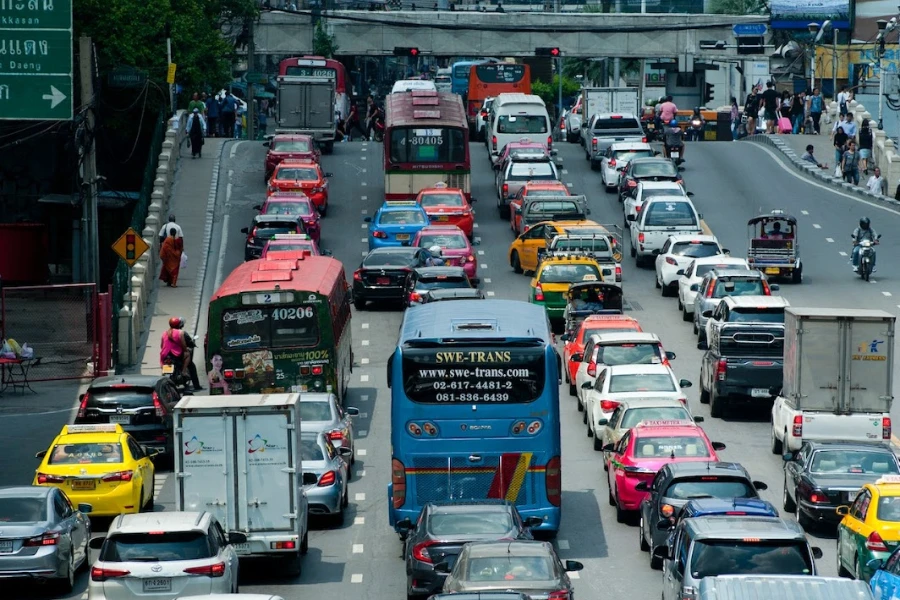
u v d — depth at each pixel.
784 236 86.25
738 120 156.12
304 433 48.97
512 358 44.56
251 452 41.69
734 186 116.19
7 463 54.75
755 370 60.09
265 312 57.88
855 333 52.66
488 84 159.12
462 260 84.94
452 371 44.56
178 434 41.62
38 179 114.81
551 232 87.50
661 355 61.00
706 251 83.88
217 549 36.00
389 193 104.56
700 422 56.03
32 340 74.44
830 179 117.50
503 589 32.59
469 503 39.59
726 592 28.45
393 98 111.25
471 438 44.62
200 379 69.25
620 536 46.47
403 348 44.69
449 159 104.12
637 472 46.53
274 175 105.81
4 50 51.22
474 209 110.44
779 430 54.72
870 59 165.00
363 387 67.38
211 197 108.94
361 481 53.69
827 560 42.78
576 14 186.38
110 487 45.81
